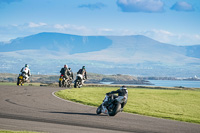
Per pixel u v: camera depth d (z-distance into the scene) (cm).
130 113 2267
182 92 4634
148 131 1602
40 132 1397
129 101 3155
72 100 2950
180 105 3056
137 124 1788
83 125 1667
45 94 3366
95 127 1631
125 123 1802
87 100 3009
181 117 2209
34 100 2708
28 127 1516
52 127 1552
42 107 2269
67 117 1891
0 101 2505
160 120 1992
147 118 2047
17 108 2144
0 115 1822
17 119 1725
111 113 2061
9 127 1488
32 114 1920
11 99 2694
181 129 1709
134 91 4531
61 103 2612
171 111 2609
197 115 2470
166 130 1655
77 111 2184
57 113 2020
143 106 2811
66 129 1520
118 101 2083
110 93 2123
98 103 2784
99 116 2023
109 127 1653
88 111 2227
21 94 3212
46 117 1842
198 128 1781
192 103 3269
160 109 2688
